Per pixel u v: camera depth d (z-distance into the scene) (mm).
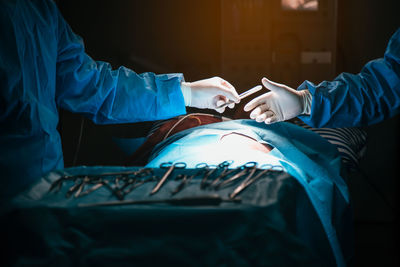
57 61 1467
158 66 2695
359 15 2543
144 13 2646
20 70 1219
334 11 2387
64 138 2695
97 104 1523
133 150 2039
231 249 835
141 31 2664
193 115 1977
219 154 1493
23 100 1220
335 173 1635
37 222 869
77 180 1096
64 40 1459
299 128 1807
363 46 2564
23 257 822
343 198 1574
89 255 820
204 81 1680
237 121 1814
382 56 2559
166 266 809
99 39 2676
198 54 2668
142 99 1574
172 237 845
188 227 859
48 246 831
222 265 815
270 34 2395
